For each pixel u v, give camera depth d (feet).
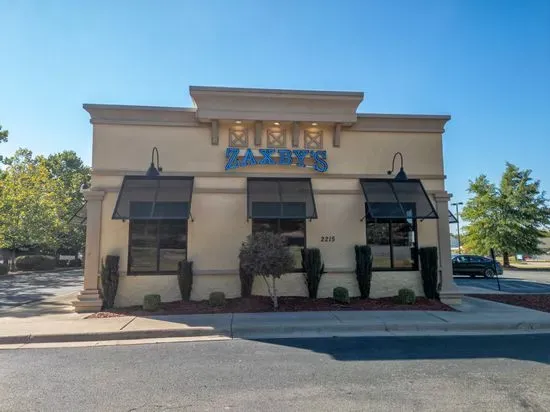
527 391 17.17
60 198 119.75
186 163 41.55
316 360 22.20
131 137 41.29
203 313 35.12
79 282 77.61
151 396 16.72
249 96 40.98
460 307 39.09
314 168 42.73
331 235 42.39
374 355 23.24
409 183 43.65
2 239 94.94
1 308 40.93
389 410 15.16
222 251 40.88
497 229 124.16
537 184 125.59
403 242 43.47
